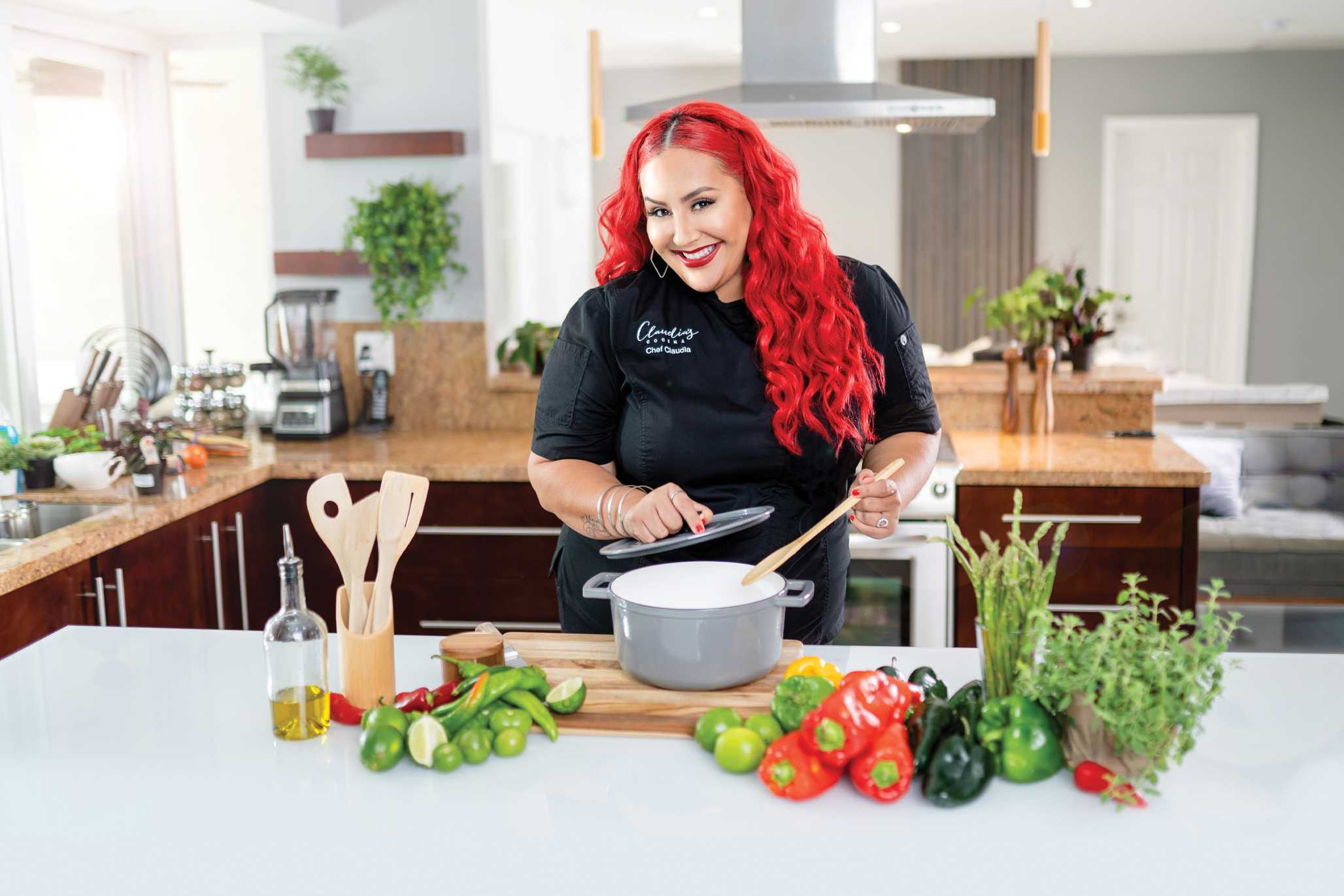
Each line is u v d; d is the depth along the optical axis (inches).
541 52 258.2
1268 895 37.4
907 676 56.7
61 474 111.6
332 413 142.4
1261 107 327.6
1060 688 44.1
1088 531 122.9
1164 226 339.3
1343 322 335.0
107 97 142.3
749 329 65.4
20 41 125.7
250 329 193.5
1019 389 147.6
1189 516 121.6
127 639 64.7
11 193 122.2
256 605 124.7
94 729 51.8
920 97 130.9
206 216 190.1
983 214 341.1
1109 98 331.9
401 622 128.0
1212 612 43.4
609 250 67.7
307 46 144.6
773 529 67.1
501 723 48.3
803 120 134.9
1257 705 53.1
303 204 147.3
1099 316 156.8
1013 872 38.8
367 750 46.6
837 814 42.9
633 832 41.7
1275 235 333.4
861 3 136.9
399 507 51.8
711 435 65.9
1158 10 262.8
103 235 142.8
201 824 42.8
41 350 132.5
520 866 39.5
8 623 84.8
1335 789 44.6
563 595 74.4
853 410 66.2
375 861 39.9
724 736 46.5
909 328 69.6
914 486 66.4
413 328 149.3
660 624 51.8
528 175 255.8
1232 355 339.9
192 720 52.7
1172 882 38.1
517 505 124.8
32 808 44.2
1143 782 44.7
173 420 129.1
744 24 138.6
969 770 42.8
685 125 60.3
